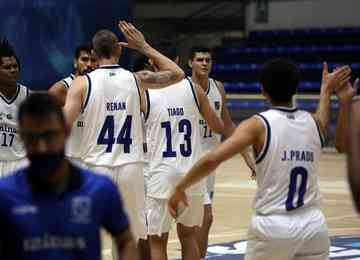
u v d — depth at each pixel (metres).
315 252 8.52
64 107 11.44
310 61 45.03
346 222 19.91
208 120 12.61
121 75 11.66
